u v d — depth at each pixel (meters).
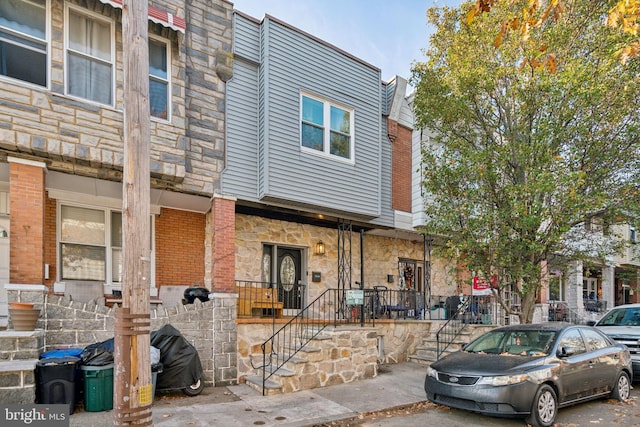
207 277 10.15
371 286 13.14
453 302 12.73
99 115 7.43
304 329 9.07
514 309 9.30
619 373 7.38
